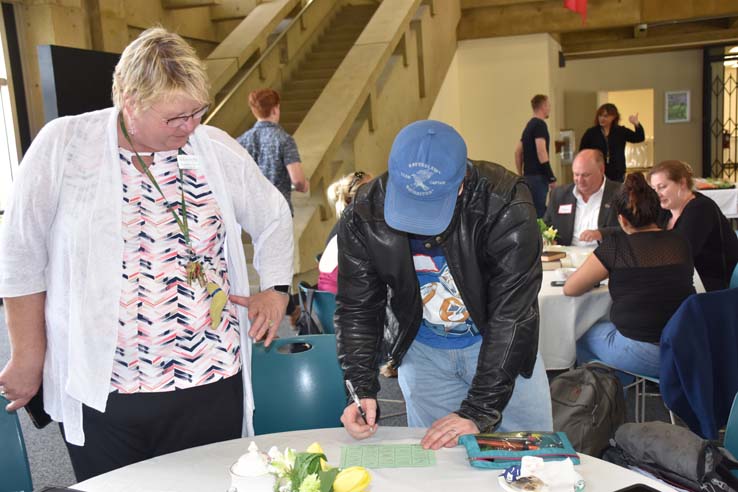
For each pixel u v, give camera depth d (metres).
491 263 1.62
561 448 1.41
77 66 4.75
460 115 9.77
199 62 1.45
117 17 6.82
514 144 9.59
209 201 1.60
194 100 1.41
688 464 1.71
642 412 2.98
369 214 1.66
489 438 1.45
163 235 1.53
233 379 1.62
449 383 1.85
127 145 1.52
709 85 12.01
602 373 2.47
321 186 5.78
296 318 4.78
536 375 1.81
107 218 1.48
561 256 3.53
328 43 8.84
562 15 8.99
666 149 12.54
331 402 2.02
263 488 1.12
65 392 1.52
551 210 4.16
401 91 7.43
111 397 1.50
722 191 6.27
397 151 1.50
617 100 13.55
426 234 1.51
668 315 2.73
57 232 1.50
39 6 6.20
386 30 7.11
